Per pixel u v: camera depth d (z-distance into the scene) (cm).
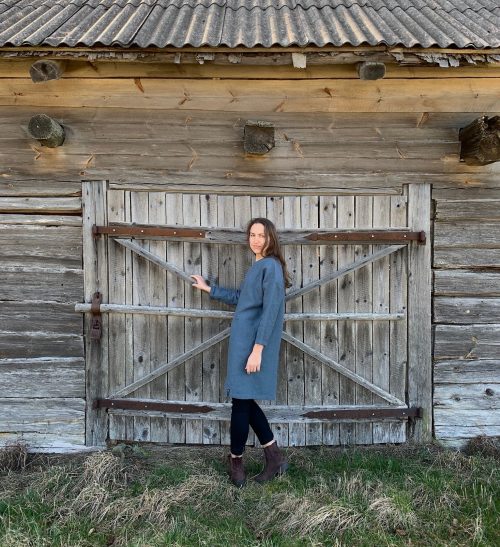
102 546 271
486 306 368
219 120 349
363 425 369
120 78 340
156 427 366
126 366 363
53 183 353
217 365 363
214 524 288
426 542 276
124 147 350
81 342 361
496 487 317
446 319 367
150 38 304
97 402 361
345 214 358
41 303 359
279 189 354
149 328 361
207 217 355
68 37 299
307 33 307
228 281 359
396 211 359
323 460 350
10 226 355
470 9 379
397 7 376
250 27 333
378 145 354
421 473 332
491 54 306
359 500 304
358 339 365
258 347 294
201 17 353
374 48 298
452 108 350
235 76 340
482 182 358
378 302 363
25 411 364
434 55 306
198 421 366
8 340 361
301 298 360
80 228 356
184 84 343
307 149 353
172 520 285
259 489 318
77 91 343
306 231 355
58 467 338
